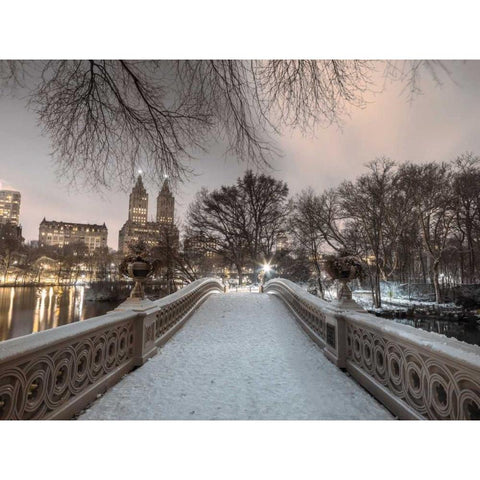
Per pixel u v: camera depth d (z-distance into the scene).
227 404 3.24
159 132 3.02
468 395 1.97
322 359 4.96
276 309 9.89
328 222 28.88
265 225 28.70
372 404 3.20
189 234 26.09
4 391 2.00
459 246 34.94
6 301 51.19
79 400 2.90
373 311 25.50
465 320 23.20
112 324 3.66
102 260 65.31
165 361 4.76
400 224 29.44
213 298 12.25
